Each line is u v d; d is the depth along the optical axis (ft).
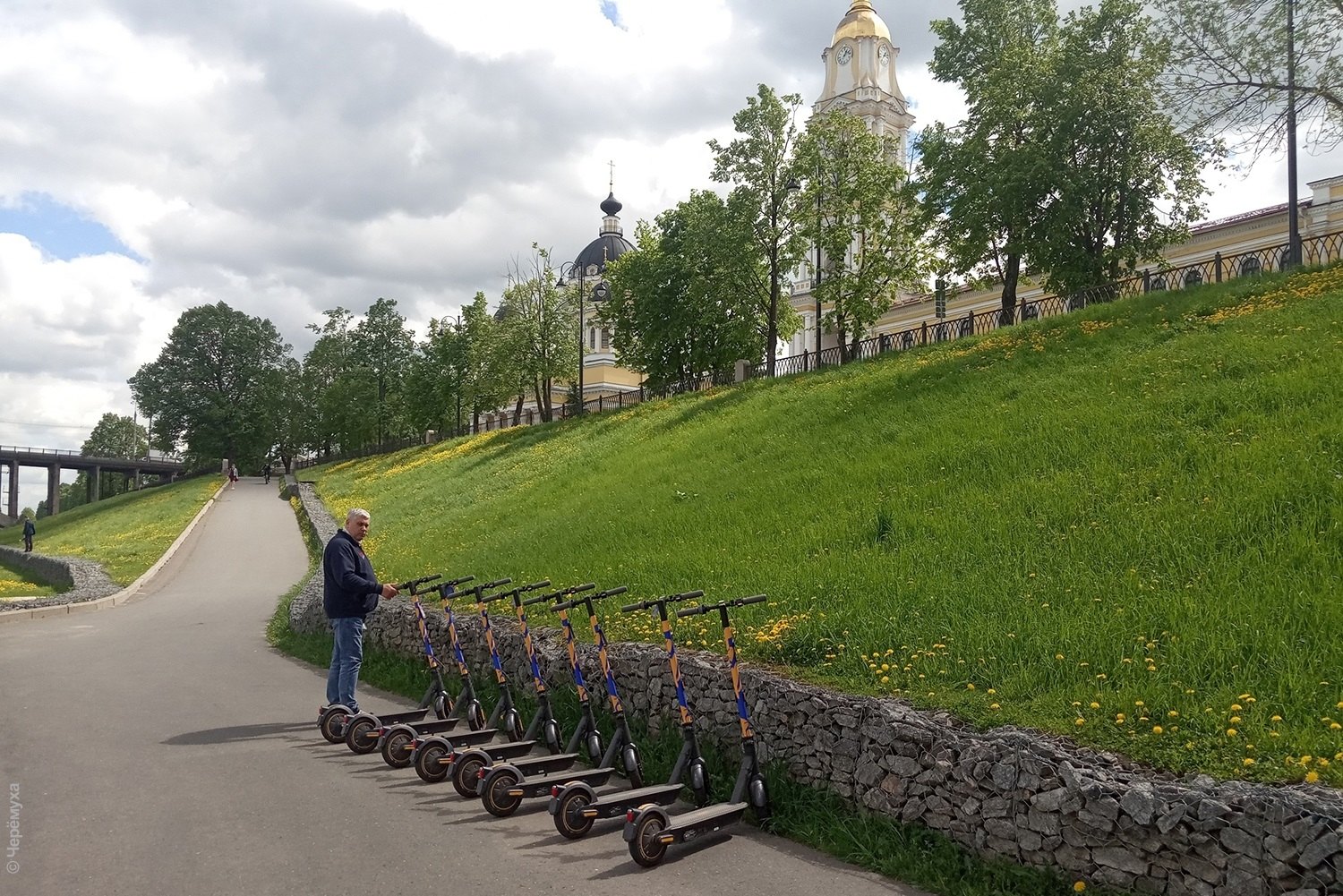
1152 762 15.42
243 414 233.55
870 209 105.81
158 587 80.02
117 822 19.84
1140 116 74.08
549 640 29.58
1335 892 12.16
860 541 33.99
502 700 26.48
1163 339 51.55
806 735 19.93
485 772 21.22
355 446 232.12
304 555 100.07
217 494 173.78
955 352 70.90
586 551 45.60
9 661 43.09
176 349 235.40
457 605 39.34
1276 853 12.78
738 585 31.55
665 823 17.49
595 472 75.66
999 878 15.43
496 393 159.63
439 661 35.47
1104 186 77.00
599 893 15.92
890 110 190.29
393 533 85.40
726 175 107.96
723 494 50.08
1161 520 27.20
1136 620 21.24
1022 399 48.11
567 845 18.49
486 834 19.15
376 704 32.94
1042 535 29.17
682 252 126.31
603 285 224.33
